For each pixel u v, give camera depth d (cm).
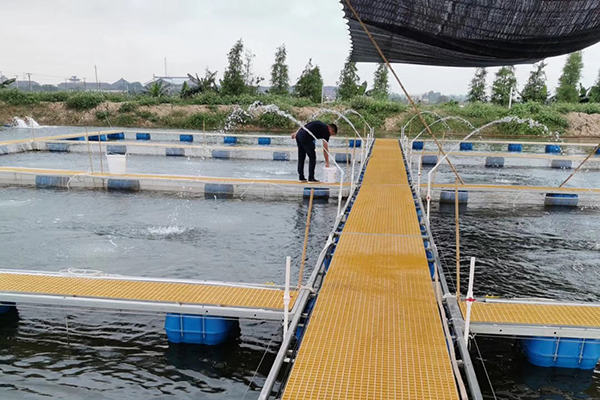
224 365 388
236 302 409
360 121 2919
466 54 523
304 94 3631
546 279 578
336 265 450
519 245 709
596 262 636
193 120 2891
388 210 663
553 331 373
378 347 311
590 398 354
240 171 1303
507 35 460
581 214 895
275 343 422
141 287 443
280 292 434
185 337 416
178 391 353
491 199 961
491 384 369
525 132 2770
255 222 793
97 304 410
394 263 457
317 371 285
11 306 468
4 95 2959
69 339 422
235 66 3478
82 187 1034
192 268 582
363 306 366
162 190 1016
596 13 415
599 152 1934
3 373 370
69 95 3142
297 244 683
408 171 994
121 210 851
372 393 266
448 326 352
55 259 602
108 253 628
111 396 345
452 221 842
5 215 802
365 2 444
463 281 570
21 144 1584
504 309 403
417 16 443
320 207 902
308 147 970
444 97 3697
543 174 1370
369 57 625
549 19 427
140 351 406
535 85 3466
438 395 266
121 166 1052
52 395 344
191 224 772
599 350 379
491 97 3600
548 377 378
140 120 2903
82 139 1827
